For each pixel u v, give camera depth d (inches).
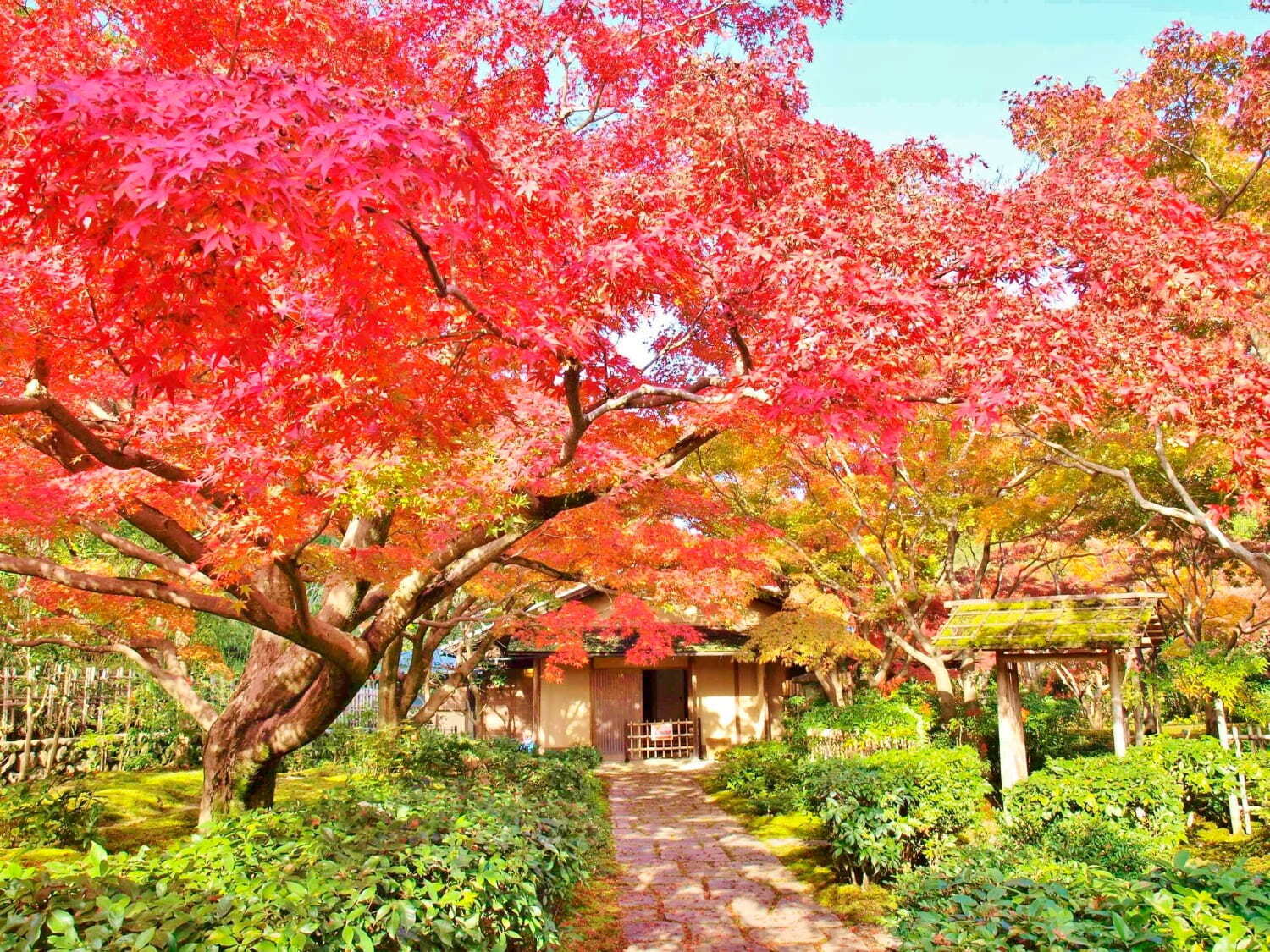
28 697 480.1
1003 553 692.1
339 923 144.9
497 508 229.3
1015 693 472.1
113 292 131.4
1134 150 350.0
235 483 213.2
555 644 620.4
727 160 254.4
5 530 280.2
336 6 251.3
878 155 285.0
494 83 295.4
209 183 106.7
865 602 611.5
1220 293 264.8
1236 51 416.2
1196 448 435.2
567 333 182.1
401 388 185.8
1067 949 125.6
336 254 146.3
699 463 553.0
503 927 190.5
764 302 225.8
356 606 339.0
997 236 235.0
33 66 198.2
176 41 229.1
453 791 274.4
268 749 304.7
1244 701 467.8
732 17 339.3
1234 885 137.9
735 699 901.8
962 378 212.5
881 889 325.1
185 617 355.3
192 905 134.8
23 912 119.7
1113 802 348.5
